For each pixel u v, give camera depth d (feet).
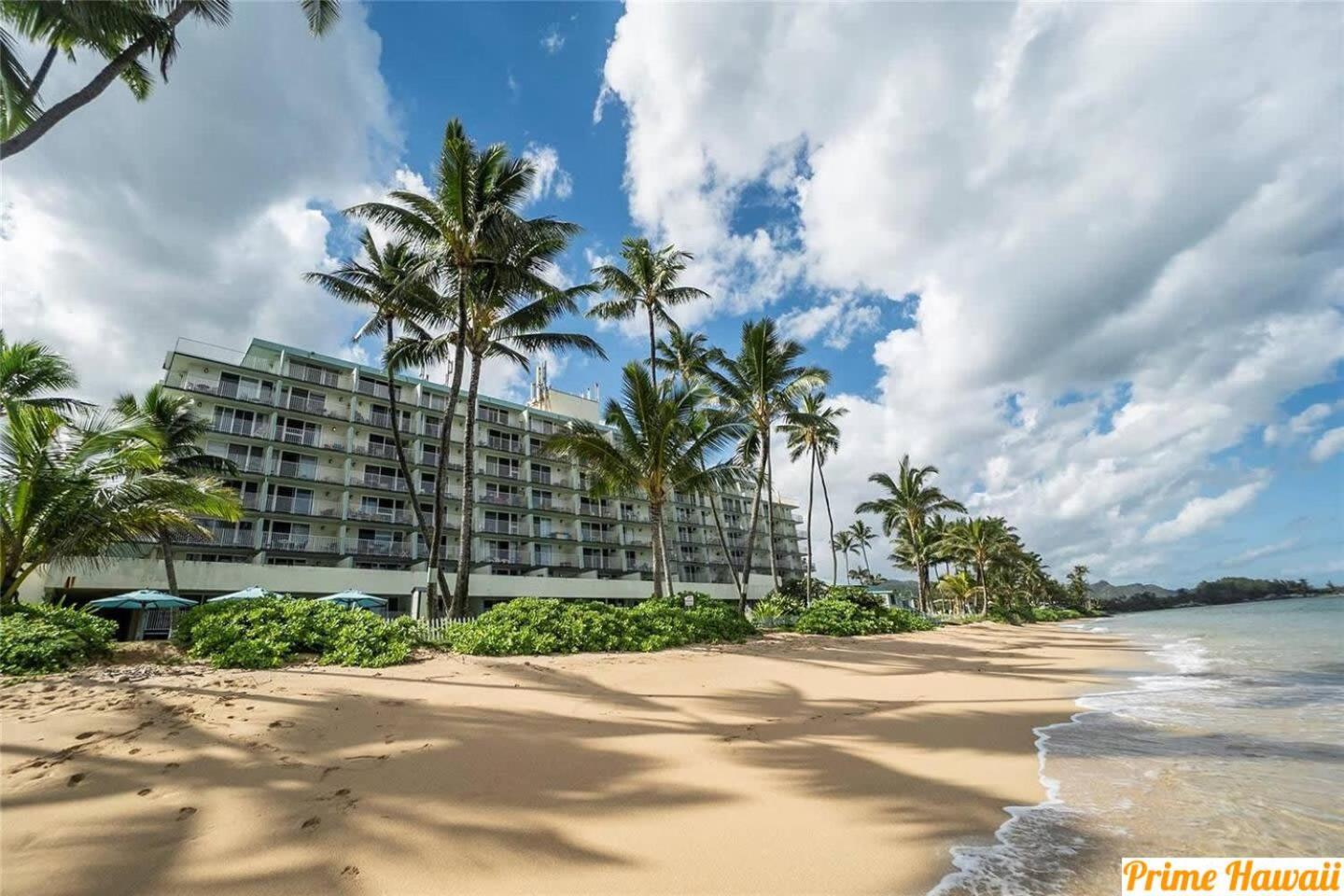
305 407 148.77
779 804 15.80
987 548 183.21
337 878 11.21
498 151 57.11
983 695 33.68
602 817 14.64
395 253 76.79
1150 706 31.58
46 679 24.64
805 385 87.61
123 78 35.68
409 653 36.22
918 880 11.83
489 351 64.85
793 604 86.63
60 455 32.65
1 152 26.25
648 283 90.33
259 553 129.90
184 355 133.18
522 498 183.01
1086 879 12.01
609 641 45.57
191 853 11.84
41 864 11.11
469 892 10.94
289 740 19.04
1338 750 22.06
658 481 69.77
